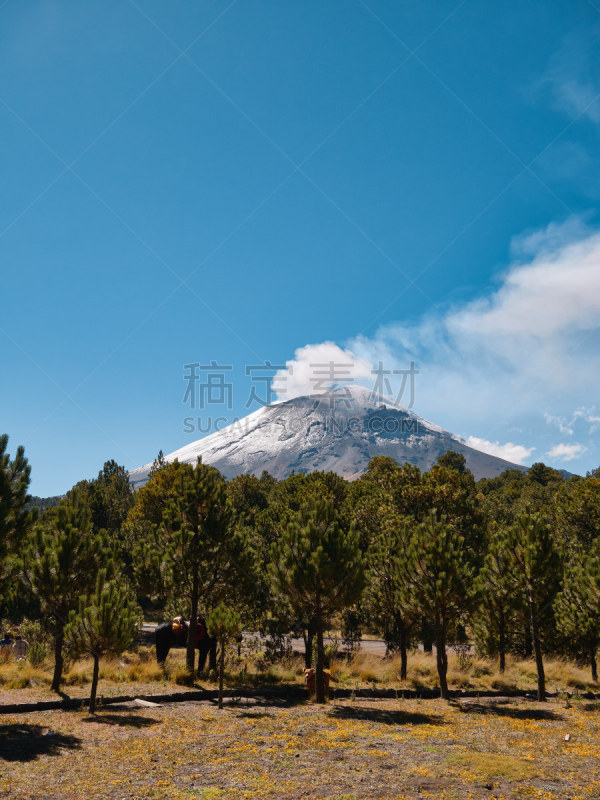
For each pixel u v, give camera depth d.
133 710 13.15
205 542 19.38
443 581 16.41
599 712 15.06
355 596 15.80
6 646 20.22
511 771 9.05
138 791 7.73
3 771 8.28
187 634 19.42
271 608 20.31
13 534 12.27
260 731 11.52
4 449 12.40
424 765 9.35
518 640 23.14
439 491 40.38
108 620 12.62
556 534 37.06
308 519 16.97
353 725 12.39
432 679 20.33
